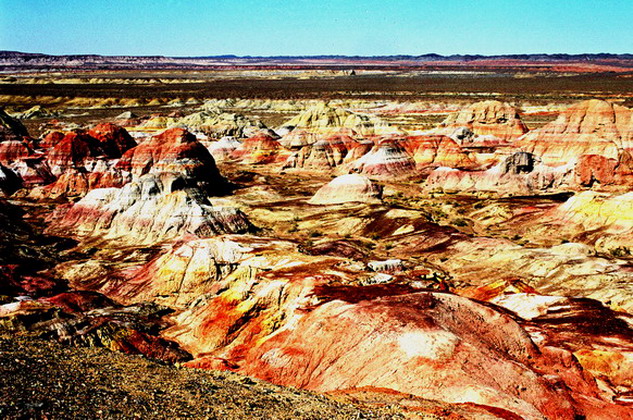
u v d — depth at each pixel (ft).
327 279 167.53
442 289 180.04
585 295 186.39
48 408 60.13
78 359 80.33
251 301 164.66
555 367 129.18
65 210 305.73
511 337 133.49
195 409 68.90
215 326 162.71
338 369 122.52
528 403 101.04
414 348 116.26
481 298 183.93
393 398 90.27
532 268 207.92
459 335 124.16
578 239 258.98
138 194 288.10
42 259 236.02
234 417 68.49
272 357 134.00
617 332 150.10
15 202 346.54
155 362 92.22
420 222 280.92
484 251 232.32
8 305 156.46
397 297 138.00
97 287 210.18
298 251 207.72
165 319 178.60
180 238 254.27
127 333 156.25
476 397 99.45
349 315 133.49
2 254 222.69
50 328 149.18
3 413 56.90
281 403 77.51
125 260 237.25
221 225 266.77
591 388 125.18
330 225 299.58
